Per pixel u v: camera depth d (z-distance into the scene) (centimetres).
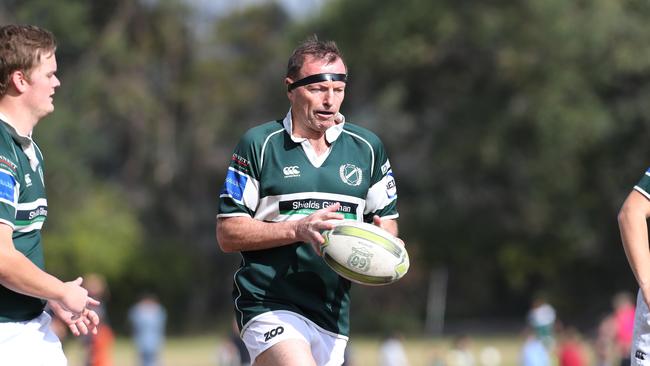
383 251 2022
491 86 15662
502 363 10075
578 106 14488
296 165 2136
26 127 1908
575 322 16812
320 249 2052
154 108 17162
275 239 2058
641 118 14625
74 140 15775
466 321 18600
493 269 17825
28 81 1889
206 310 19375
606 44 14162
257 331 2125
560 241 16675
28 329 1933
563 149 14538
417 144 17138
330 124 2119
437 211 16975
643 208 2144
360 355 11431
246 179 2136
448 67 16150
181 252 18438
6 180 1838
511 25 14925
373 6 15738
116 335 17425
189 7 17825
